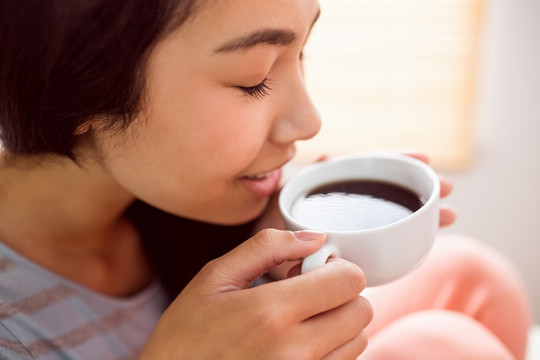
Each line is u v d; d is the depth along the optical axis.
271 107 0.37
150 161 0.37
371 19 0.85
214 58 0.34
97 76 0.34
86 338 0.48
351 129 0.97
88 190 0.43
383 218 0.39
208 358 0.33
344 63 0.91
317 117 0.38
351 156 0.44
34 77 0.35
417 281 0.59
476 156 0.90
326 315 0.34
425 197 0.40
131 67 0.34
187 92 0.35
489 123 0.87
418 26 0.84
